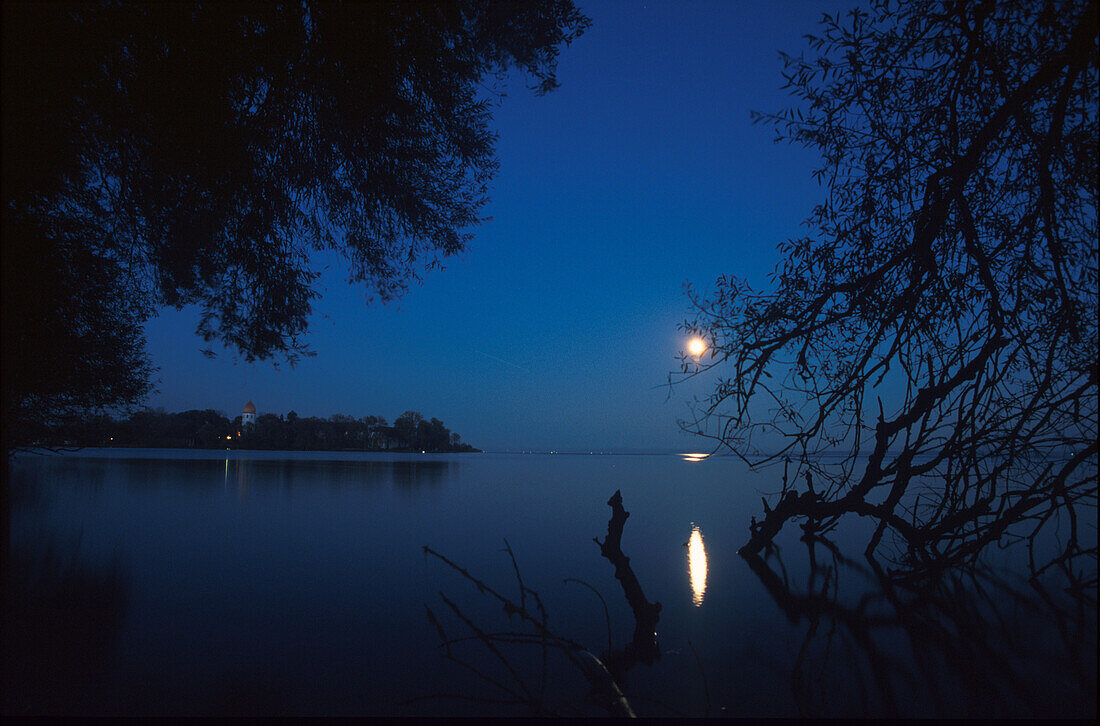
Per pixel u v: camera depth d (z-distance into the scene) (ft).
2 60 11.10
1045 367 12.61
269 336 19.34
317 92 16.30
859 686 11.71
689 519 36.47
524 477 80.18
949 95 11.87
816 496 23.32
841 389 14.15
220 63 13.97
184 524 30.58
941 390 13.85
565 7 17.98
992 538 15.58
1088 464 12.50
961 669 12.62
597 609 16.87
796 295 13.99
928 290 13.38
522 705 10.71
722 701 10.98
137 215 17.35
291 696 10.94
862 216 13.29
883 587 19.52
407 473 85.35
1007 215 12.53
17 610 15.81
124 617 15.42
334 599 17.37
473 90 18.15
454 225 20.17
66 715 10.04
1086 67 10.21
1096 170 10.57
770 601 17.84
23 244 13.41
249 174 15.98
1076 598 18.15
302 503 41.70
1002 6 10.59
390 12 14.70
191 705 10.52
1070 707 10.84
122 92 14.14
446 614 16.10
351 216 18.86
